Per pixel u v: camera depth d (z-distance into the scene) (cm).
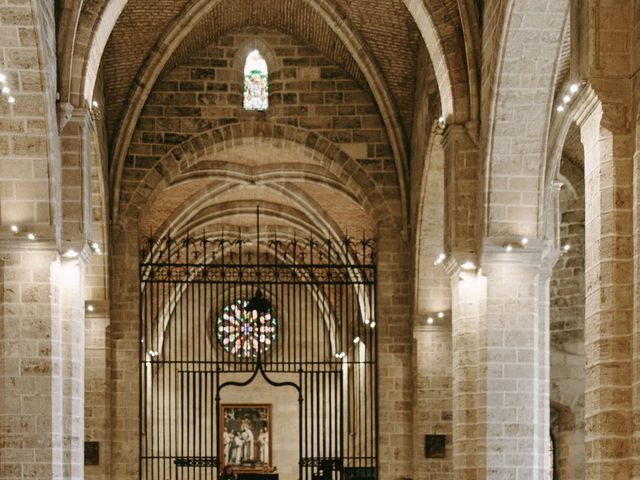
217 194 4550
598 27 1738
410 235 3847
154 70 3675
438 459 3712
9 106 2441
